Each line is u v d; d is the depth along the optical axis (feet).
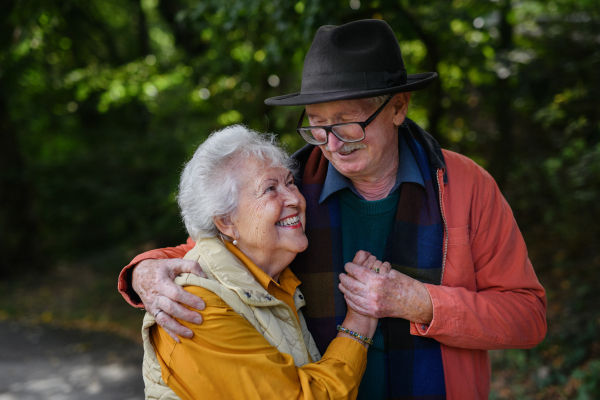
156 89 22.09
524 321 4.88
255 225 4.65
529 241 20.06
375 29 4.62
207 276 4.51
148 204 31.17
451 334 4.72
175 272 4.53
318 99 4.43
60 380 17.17
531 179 20.39
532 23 20.57
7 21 19.84
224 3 14.29
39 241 31.48
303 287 5.31
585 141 17.34
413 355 5.00
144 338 4.56
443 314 4.69
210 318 4.22
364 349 4.76
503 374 13.41
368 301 4.79
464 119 20.71
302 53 14.99
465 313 4.70
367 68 4.52
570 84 19.15
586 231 18.13
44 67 28.40
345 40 4.59
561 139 18.52
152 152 31.63
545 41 19.47
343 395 4.36
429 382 4.98
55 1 21.88
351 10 13.30
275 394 4.13
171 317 4.26
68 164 34.86
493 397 12.48
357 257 5.10
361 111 4.59
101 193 33.81
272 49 14.43
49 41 26.40
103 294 26.89
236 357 4.15
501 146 20.75
